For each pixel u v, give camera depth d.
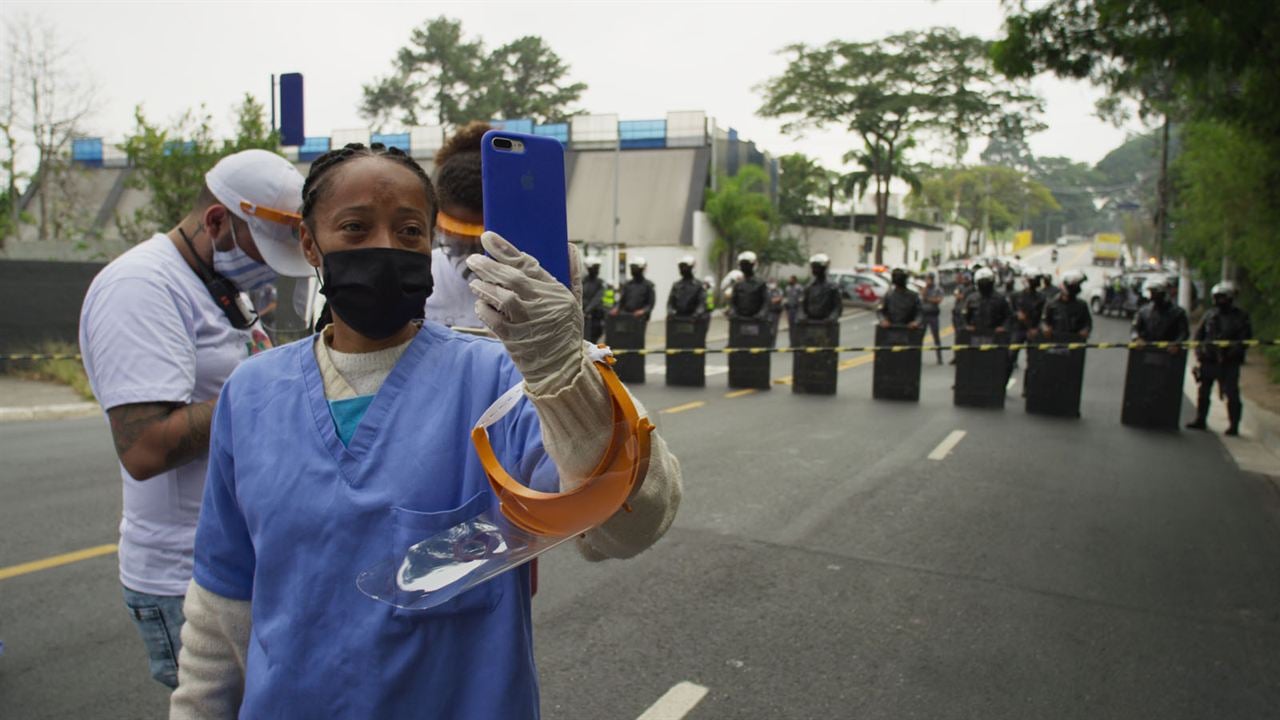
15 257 17.84
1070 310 11.34
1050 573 5.13
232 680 1.65
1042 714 3.52
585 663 3.92
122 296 2.02
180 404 2.04
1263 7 7.85
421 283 1.44
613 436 1.18
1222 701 3.64
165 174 14.01
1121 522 6.24
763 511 6.37
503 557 1.31
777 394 13.16
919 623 4.38
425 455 1.39
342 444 1.42
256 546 1.45
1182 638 4.24
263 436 1.46
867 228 57.72
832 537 5.76
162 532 2.14
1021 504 6.70
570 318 1.14
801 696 3.64
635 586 4.84
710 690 3.69
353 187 1.42
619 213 33.62
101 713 3.48
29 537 5.64
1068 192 133.62
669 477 1.35
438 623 1.38
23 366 13.30
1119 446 9.26
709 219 33.28
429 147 36.66
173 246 2.17
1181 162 22.92
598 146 35.19
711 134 34.59
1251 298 21.70
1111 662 3.98
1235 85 10.51
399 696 1.37
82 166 25.33
